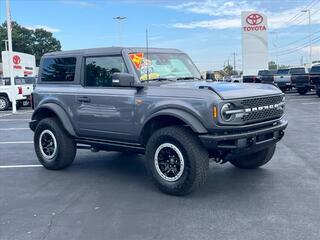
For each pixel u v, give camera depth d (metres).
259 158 7.36
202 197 6.09
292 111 18.03
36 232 4.93
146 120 6.36
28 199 6.20
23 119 18.42
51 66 8.07
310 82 26.53
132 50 7.00
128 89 6.74
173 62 7.37
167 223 5.11
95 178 7.37
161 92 6.27
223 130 5.75
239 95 5.88
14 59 30.84
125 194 6.35
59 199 6.18
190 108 5.86
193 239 4.62
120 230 4.93
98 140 7.33
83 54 7.53
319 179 6.90
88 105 7.25
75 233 4.87
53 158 7.93
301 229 4.82
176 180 6.08
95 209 5.68
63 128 7.76
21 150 10.37
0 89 23.52
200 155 5.91
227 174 7.35
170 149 6.10
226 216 5.30
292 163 8.07
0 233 4.93
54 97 7.83
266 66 34.75
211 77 7.94
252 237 4.63
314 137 11.02
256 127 6.13
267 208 5.55
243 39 34.81
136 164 8.41
